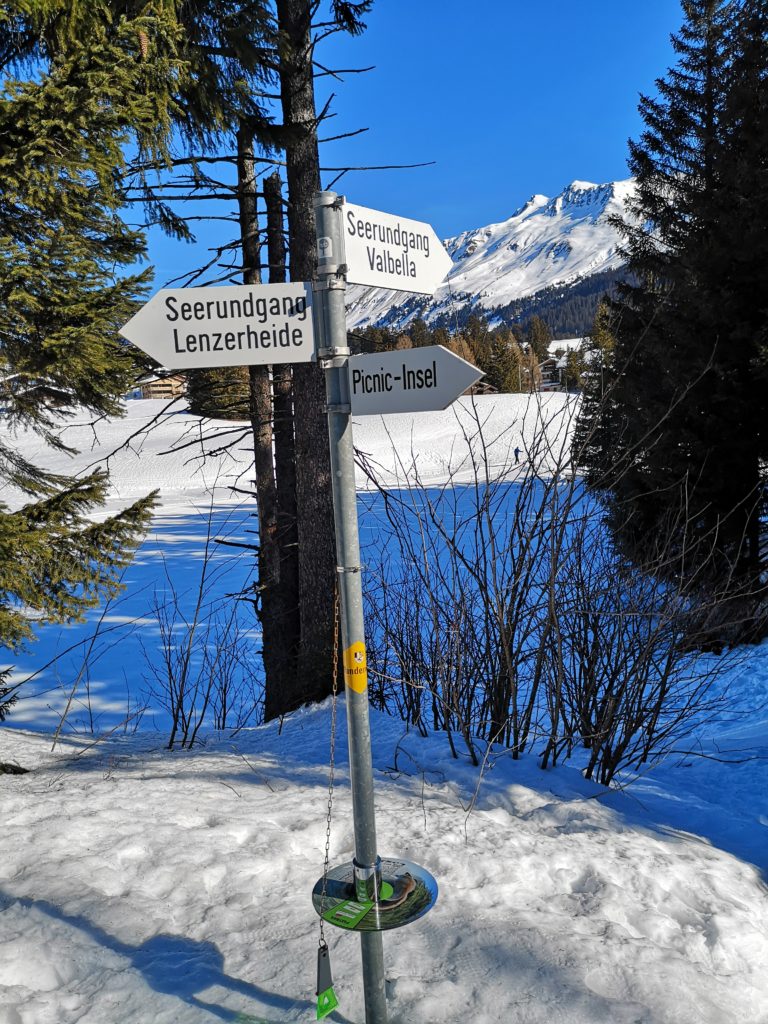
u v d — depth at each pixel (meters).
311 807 3.92
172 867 3.12
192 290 2.24
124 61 4.11
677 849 3.65
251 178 8.55
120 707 10.68
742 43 12.88
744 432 10.80
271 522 8.82
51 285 4.21
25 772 4.95
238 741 6.57
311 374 7.41
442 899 2.97
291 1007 2.34
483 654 5.12
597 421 4.94
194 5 5.88
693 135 16.80
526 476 4.81
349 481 2.18
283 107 7.44
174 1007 2.32
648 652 4.61
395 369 2.26
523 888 3.15
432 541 5.40
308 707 7.50
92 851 3.25
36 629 15.39
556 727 4.64
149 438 52.69
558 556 4.71
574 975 2.48
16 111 3.95
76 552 4.96
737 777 5.11
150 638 14.43
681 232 16.03
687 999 2.43
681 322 11.66
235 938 2.67
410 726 5.70
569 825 3.84
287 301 2.25
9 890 2.89
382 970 2.18
